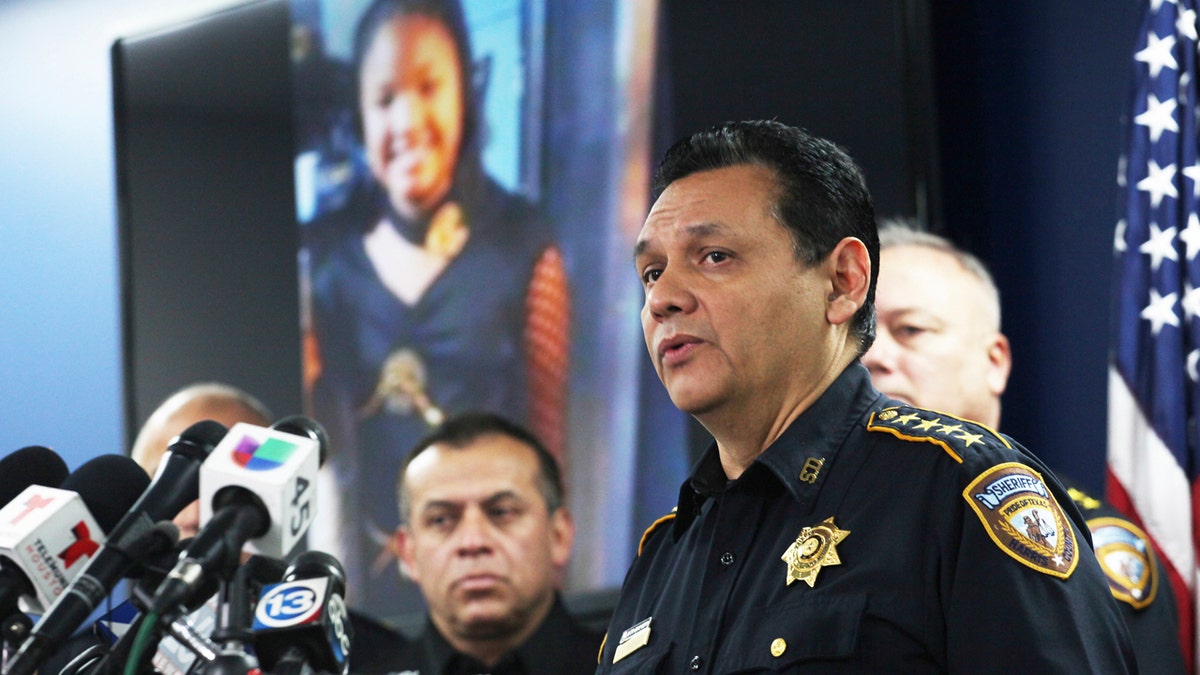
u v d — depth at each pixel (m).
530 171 5.84
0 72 7.34
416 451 5.45
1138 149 4.99
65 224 7.11
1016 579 2.20
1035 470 2.47
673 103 5.64
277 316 6.28
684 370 2.61
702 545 2.69
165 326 6.51
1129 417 4.86
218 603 2.12
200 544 2.10
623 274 5.59
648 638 2.61
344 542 5.85
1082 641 2.17
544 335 5.71
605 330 5.59
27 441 6.96
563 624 5.28
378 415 5.97
